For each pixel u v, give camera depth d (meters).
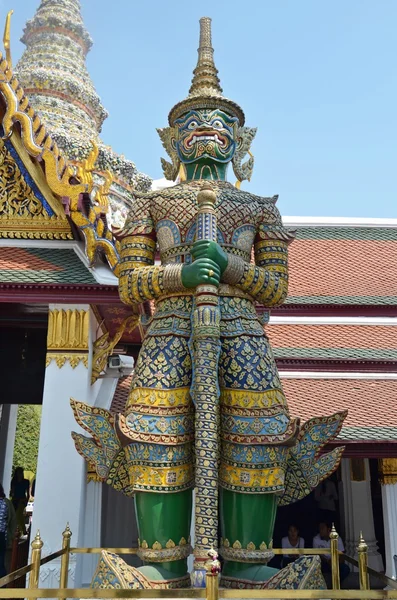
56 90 19.27
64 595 4.23
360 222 16.86
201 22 7.13
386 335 13.23
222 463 5.28
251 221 6.08
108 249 8.34
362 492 13.73
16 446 32.12
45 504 8.02
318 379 11.88
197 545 4.64
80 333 8.74
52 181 8.80
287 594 4.17
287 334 13.05
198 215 5.59
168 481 5.07
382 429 9.92
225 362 5.45
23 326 10.18
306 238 16.34
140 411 5.24
